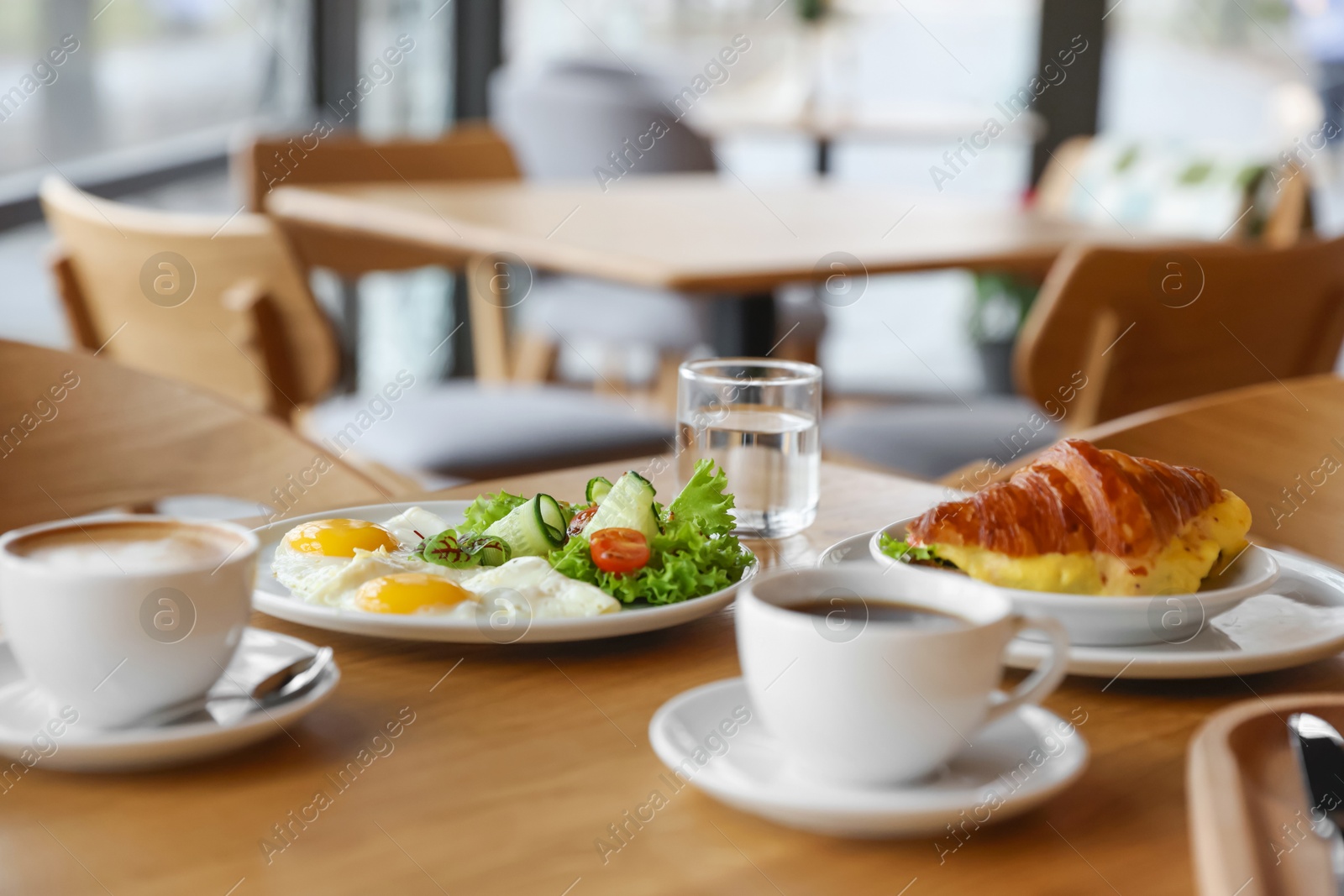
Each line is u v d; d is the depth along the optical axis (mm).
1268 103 6625
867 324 7391
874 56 6867
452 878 1091
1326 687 1281
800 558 1443
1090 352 2447
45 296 4219
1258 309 2514
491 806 1141
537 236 2811
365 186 3719
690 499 1401
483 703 1235
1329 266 2561
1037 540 1306
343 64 4957
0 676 1213
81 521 1200
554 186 3854
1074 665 1257
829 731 1127
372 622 1268
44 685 1168
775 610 1143
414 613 1277
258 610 1301
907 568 1190
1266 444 1711
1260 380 2611
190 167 4535
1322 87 6555
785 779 1145
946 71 6836
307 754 1179
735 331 3188
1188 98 6703
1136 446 1682
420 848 1109
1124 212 4578
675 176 5008
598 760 1182
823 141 6301
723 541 1370
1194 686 1279
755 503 1487
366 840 1113
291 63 4855
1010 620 1142
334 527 1363
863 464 2133
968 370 6688
